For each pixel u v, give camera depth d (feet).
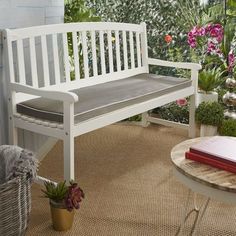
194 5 12.45
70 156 6.88
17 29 7.78
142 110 8.61
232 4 11.97
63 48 9.13
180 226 6.35
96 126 7.37
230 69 11.59
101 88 9.20
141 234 6.31
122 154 9.55
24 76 8.02
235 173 4.84
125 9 12.76
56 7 10.08
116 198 7.44
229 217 6.82
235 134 10.03
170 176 8.39
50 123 7.04
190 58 12.50
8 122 7.83
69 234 6.26
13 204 5.30
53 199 6.25
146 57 11.44
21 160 5.57
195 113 10.62
